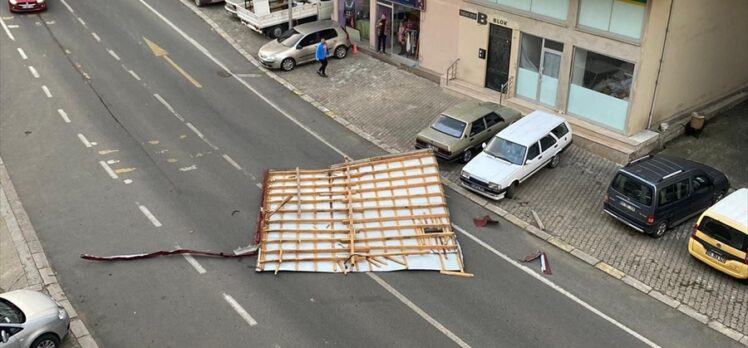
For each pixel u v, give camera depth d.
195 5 37.19
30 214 19.39
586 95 23.31
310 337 14.96
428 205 19.03
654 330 15.38
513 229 19.05
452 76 27.70
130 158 22.28
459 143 21.69
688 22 22.06
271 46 30.08
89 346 14.72
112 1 37.12
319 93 27.61
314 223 18.44
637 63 21.36
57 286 16.58
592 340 15.02
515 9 24.36
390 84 28.34
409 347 14.69
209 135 23.89
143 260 17.50
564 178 21.52
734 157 22.45
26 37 31.75
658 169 18.48
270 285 16.62
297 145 23.42
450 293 16.42
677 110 23.80
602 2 21.66
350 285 16.66
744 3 23.80
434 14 27.67
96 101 26.09
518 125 21.59
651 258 17.78
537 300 16.27
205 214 19.41
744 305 16.09
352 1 31.91
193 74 28.92
